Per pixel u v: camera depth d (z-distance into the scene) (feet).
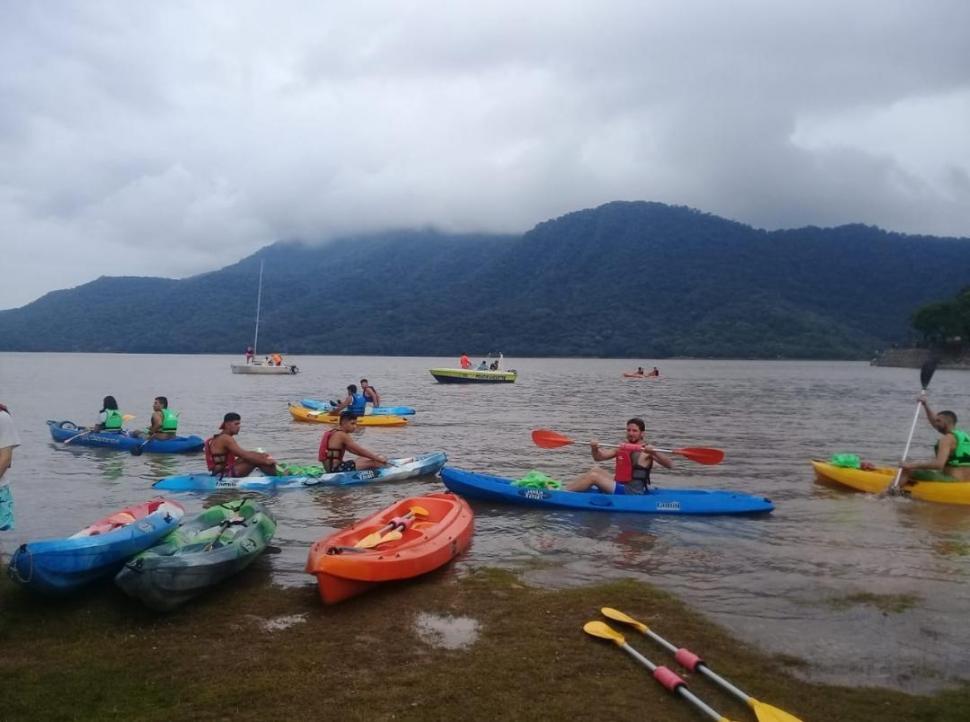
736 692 14.56
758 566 24.09
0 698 14.58
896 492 36.11
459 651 16.76
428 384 152.35
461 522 26.37
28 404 94.94
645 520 30.45
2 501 22.13
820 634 18.16
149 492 35.70
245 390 126.21
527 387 143.13
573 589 21.20
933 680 15.76
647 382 168.76
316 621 18.71
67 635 17.75
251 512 25.11
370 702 14.39
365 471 37.76
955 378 200.23
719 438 61.36
